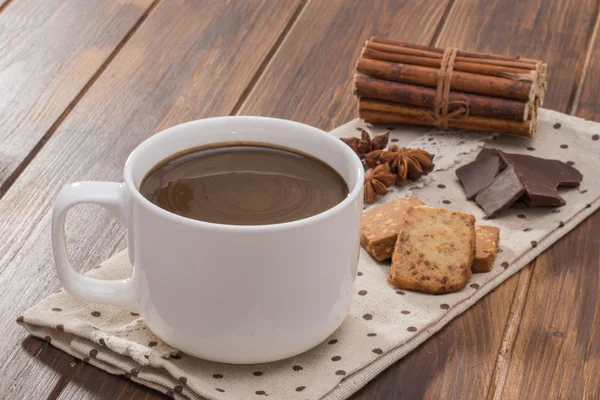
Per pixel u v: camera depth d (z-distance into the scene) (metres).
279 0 0.91
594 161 0.76
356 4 0.91
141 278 0.60
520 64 0.77
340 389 0.60
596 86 0.83
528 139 0.78
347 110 0.81
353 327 0.63
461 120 0.78
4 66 0.83
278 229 0.57
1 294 0.65
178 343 0.60
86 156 0.75
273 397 0.60
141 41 0.87
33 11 0.89
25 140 0.76
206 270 0.58
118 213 0.60
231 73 0.84
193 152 0.62
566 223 0.71
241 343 0.59
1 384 0.61
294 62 0.85
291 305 0.59
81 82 0.82
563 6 0.91
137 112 0.80
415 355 0.63
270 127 0.63
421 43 0.87
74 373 0.61
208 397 0.59
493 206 0.71
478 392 0.61
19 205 0.71
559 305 0.66
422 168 0.75
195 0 0.91
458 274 0.66
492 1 0.92
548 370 0.62
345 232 0.59
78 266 0.67
